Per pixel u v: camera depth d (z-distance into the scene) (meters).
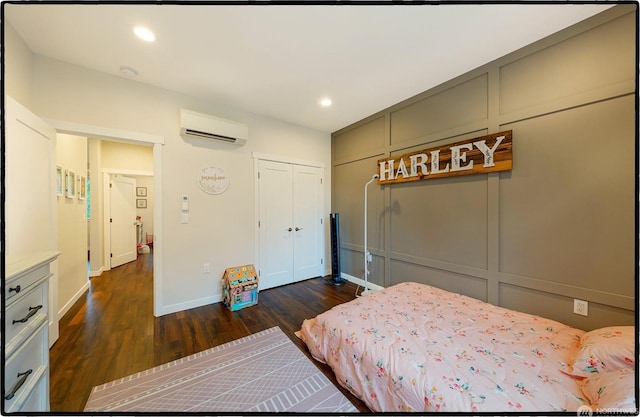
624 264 1.58
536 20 1.68
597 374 1.09
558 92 1.81
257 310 2.74
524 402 1.03
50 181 1.99
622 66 1.56
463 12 1.60
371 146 3.42
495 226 2.17
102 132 2.27
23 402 0.93
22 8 1.52
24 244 1.64
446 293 2.28
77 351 1.93
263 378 1.64
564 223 1.81
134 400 1.44
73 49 1.95
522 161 2.01
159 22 1.67
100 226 4.25
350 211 3.82
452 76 2.41
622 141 1.57
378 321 1.73
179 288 2.71
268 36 1.81
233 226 3.10
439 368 1.24
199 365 1.77
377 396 1.34
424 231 2.76
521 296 2.03
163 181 2.60
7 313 0.89
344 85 2.56
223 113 3.01
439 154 2.56
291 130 3.68
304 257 3.88
